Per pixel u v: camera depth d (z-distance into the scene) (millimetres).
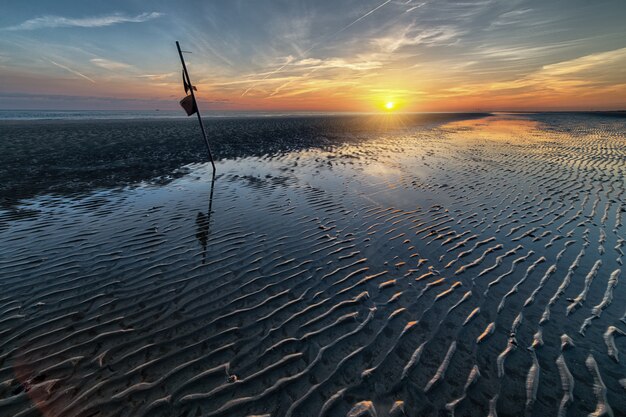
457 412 2723
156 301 4367
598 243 5980
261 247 6102
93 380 3053
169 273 5125
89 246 6062
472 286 4676
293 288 4703
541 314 3980
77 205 8469
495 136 26172
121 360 3305
